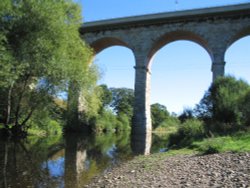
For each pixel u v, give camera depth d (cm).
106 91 8344
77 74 2722
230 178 948
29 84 2792
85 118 4162
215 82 2869
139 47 4050
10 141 2495
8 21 2484
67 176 1296
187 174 1091
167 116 9331
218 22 3778
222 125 2391
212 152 1542
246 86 2753
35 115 2986
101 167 1560
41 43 2458
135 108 3931
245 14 3700
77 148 2403
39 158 1778
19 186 1104
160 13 3953
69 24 2897
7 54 2302
